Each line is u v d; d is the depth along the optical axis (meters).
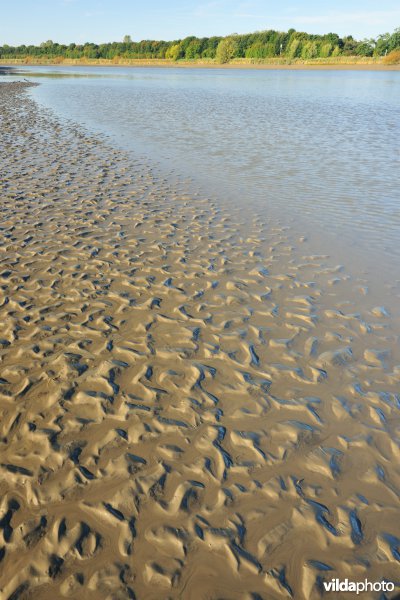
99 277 6.95
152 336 5.50
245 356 5.14
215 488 3.56
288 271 7.25
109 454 3.85
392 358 5.11
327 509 3.40
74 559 3.05
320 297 6.45
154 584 2.92
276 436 4.05
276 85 48.22
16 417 4.23
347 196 11.06
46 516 3.33
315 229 9.02
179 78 62.59
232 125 22.08
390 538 3.20
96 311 6.01
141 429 4.11
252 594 2.87
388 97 35.31
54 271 7.10
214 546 3.14
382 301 6.35
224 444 3.97
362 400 4.48
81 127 20.98
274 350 5.25
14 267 7.20
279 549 3.12
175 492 3.52
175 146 16.95
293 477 3.66
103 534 3.21
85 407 4.36
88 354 5.13
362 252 7.97
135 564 3.03
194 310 6.09
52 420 4.20
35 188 11.45
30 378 4.73
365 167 13.87
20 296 6.34
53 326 5.65
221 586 2.91
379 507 3.43
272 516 3.35
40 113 25.58
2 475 3.64
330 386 4.68
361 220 9.48
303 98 35.00
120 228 8.95
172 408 4.37
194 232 8.82
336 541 3.18
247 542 3.16
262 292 6.58
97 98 34.94
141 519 3.32
